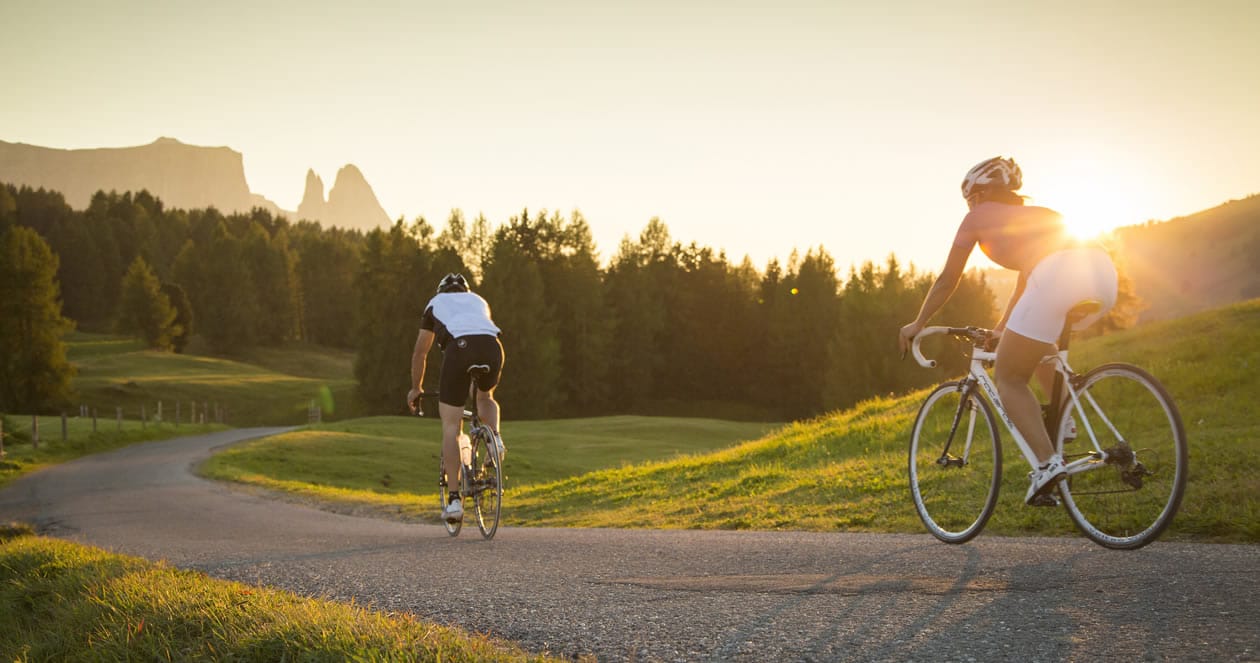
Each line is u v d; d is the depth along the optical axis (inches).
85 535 365.4
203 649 116.5
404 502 528.7
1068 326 152.7
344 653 100.9
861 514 287.1
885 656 91.2
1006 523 225.8
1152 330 657.0
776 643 99.7
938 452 185.2
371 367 2987.2
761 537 215.5
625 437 1734.7
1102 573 124.6
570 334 3309.5
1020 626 97.3
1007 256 154.3
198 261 5049.2
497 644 109.3
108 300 5457.7
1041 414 155.9
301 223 7628.0
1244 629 89.2
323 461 1200.2
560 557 189.3
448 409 258.1
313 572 184.4
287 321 5000.0
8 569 222.5
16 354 2716.5
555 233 3408.0
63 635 144.9
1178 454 137.1
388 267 3073.3
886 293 2883.9
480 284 3267.7
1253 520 181.6
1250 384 465.1
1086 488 152.4
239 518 448.8
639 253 3710.6
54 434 1437.0
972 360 176.2
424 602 141.2
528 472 1219.2
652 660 98.3
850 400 2807.6
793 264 3700.8
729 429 1936.5
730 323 3499.0
